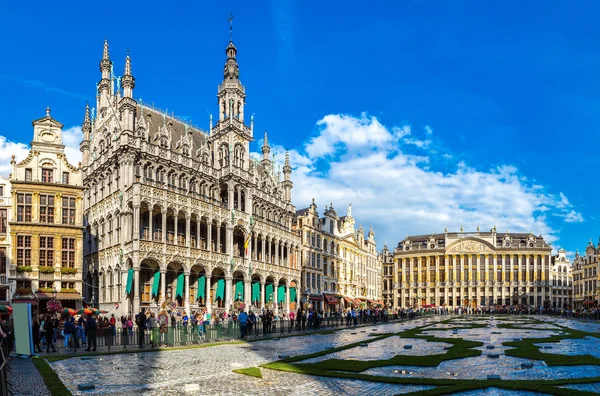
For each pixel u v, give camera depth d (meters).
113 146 61.12
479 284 158.38
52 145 57.75
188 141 67.38
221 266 66.94
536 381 19.64
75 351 31.86
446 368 23.89
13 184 54.91
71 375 22.27
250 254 73.12
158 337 35.38
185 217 62.25
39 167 56.84
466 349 31.44
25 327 14.65
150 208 57.06
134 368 24.38
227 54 76.75
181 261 60.28
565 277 180.50
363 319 71.00
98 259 62.53
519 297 155.50
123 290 55.22
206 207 65.50
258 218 79.06
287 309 83.81
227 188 71.88
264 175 85.75
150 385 19.73
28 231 54.97
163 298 57.25
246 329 44.50
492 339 39.72
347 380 20.55
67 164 58.28
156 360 27.62
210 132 75.81
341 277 115.75
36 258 54.97
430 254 164.62
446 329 53.66
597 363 24.91
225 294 68.56
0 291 53.12
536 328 55.25
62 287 55.94
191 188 67.12
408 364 24.81
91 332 32.44
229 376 21.75
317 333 49.16
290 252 87.94
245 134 74.69
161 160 61.69
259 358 28.55
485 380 20.03
